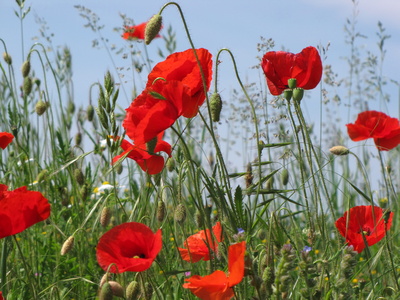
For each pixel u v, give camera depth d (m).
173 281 1.31
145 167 1.19
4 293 1.28
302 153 1.30
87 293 1.42
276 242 1.12
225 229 1.11
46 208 1.06
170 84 1.07
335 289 1.11
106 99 1.10
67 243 1.17
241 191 1.09
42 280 1.45
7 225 1.06
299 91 1.18
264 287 1.00
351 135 1.43
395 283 1.22
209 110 1.07
